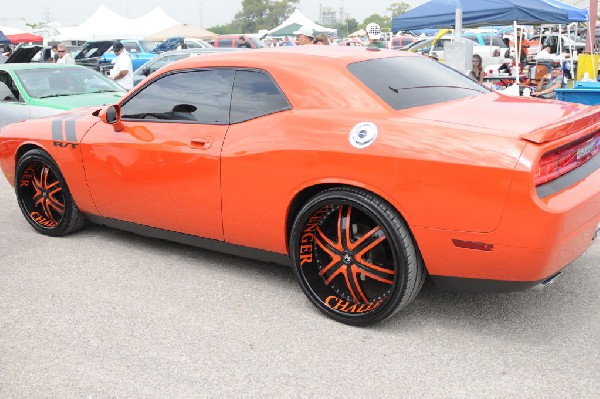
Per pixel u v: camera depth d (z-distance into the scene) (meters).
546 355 3.12
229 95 3.89
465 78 4.26
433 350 3.21
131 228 4.64
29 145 5.09
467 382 2.91
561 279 4.06
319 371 3.05
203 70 4.07
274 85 3.72
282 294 3.97
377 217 3.21
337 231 3.45
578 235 3.09
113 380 3.01
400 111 3.35
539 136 2.83
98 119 4.64
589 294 3.82
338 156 3.28
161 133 4.14
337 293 3.61
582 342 3.25
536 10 9.91
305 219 3.47
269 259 3.88
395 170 3.11
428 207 3.05
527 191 2.82
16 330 3.55
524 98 3.90
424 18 10.45
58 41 35.91
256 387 2.93
